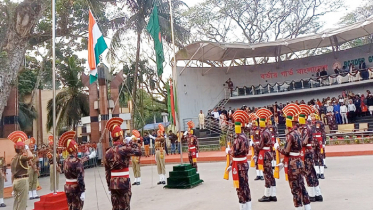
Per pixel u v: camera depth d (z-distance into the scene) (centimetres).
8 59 1443
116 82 2261
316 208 683
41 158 1891
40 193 1257
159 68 1171
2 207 1016
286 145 642
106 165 611
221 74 3250
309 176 749
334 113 2394
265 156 796
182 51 2647
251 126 1116
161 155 1229
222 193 933
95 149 2127
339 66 2945
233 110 2756
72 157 658
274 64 3209
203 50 2731
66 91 2906
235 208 741
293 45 2928
